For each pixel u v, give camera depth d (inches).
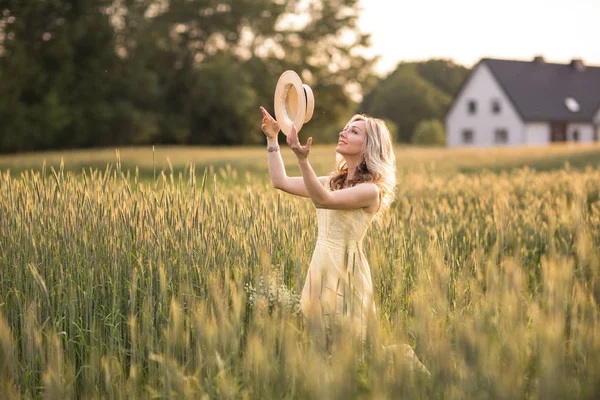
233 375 118.9
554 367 91.0
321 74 2541.8
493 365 96.7
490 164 947.3
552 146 1460.4
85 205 187.2
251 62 2409.0
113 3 1978.3
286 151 1456.7
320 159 1027.9
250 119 2343.8
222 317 116.6
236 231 188.9
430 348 105.4
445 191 415.2
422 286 120.2
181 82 2294.5
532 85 2541.8
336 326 109.0
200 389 112.1
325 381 93.7
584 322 109.6
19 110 1775.3
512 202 346.0
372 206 161.2
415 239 217.3
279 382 107.0
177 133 2180.1
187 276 160.2
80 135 1914.4
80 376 141.2
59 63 1886.1
